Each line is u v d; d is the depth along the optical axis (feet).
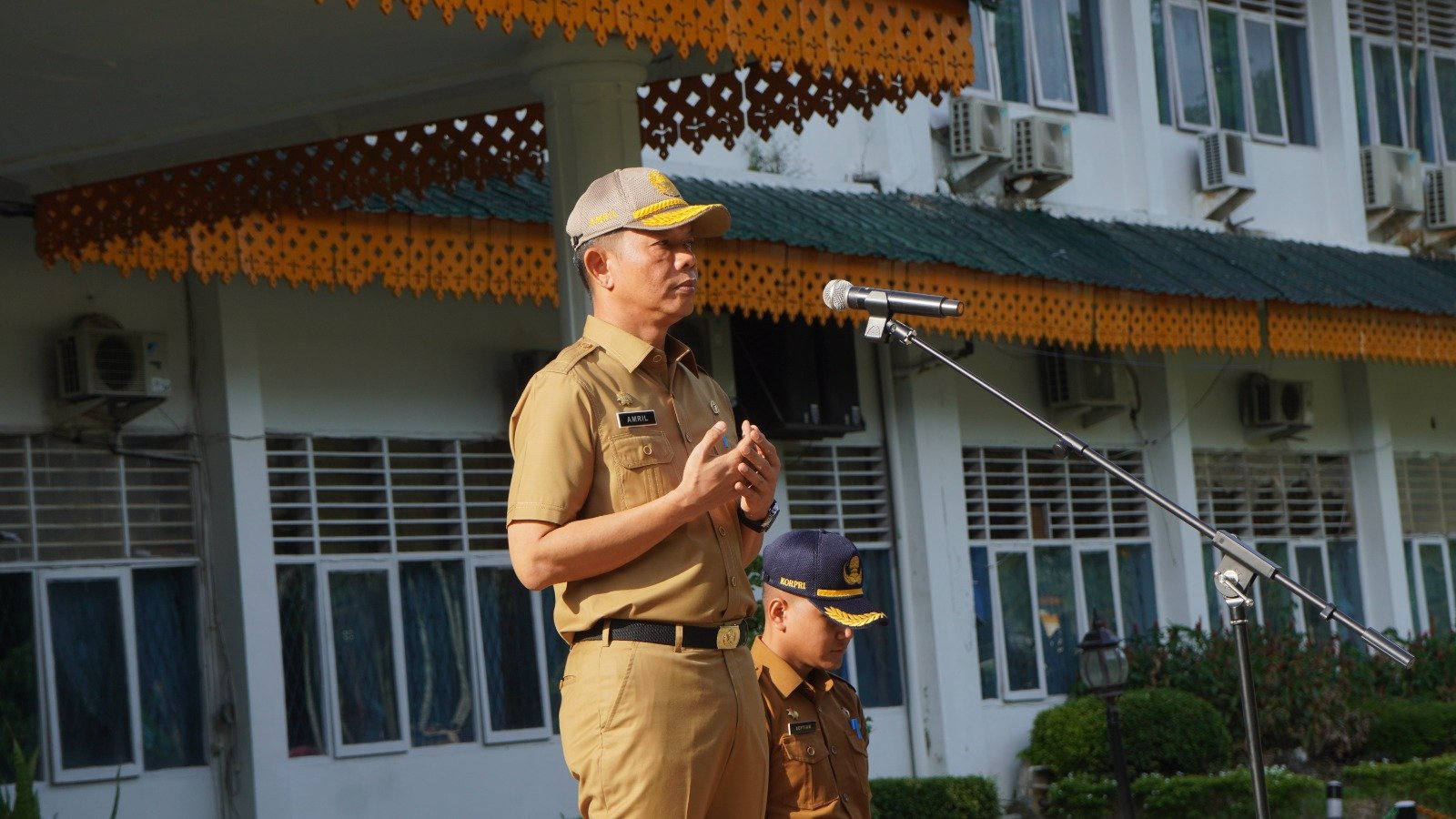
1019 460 56.95
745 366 48.55
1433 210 69.62
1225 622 61.77
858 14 29.50
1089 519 59.31
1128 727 53.01
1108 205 60.03
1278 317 56.08
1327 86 68.23
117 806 32.94
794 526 50.14
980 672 54.24
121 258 33.96
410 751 40.91
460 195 38.60
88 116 30.86
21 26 26.43
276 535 39.73
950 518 53.42
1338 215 67.72
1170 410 60.70
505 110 33.99
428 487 42.65
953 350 54.54
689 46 26.94
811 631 19.36
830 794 19.38
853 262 44.65
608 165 29.73
